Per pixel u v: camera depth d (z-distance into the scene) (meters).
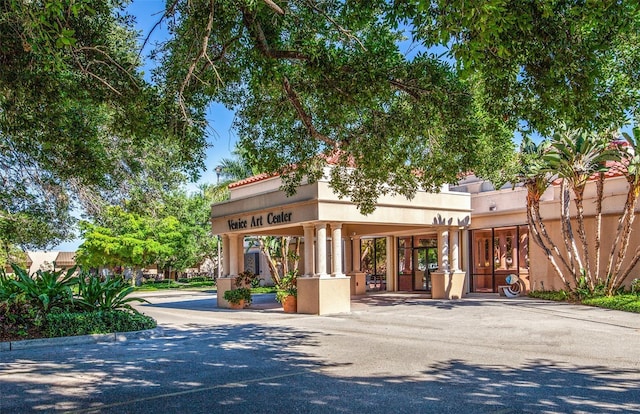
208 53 9.60
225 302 22.47
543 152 19.33
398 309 18.81
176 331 14.17
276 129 12.25
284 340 12.23
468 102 9.62
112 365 9.33
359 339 12.22
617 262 18.03
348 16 8.38
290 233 23.86
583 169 17.98
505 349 10.60
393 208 20.41
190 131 10.09
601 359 9.45
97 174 11.97
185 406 6.55
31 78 9.02
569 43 7.32
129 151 14.20
